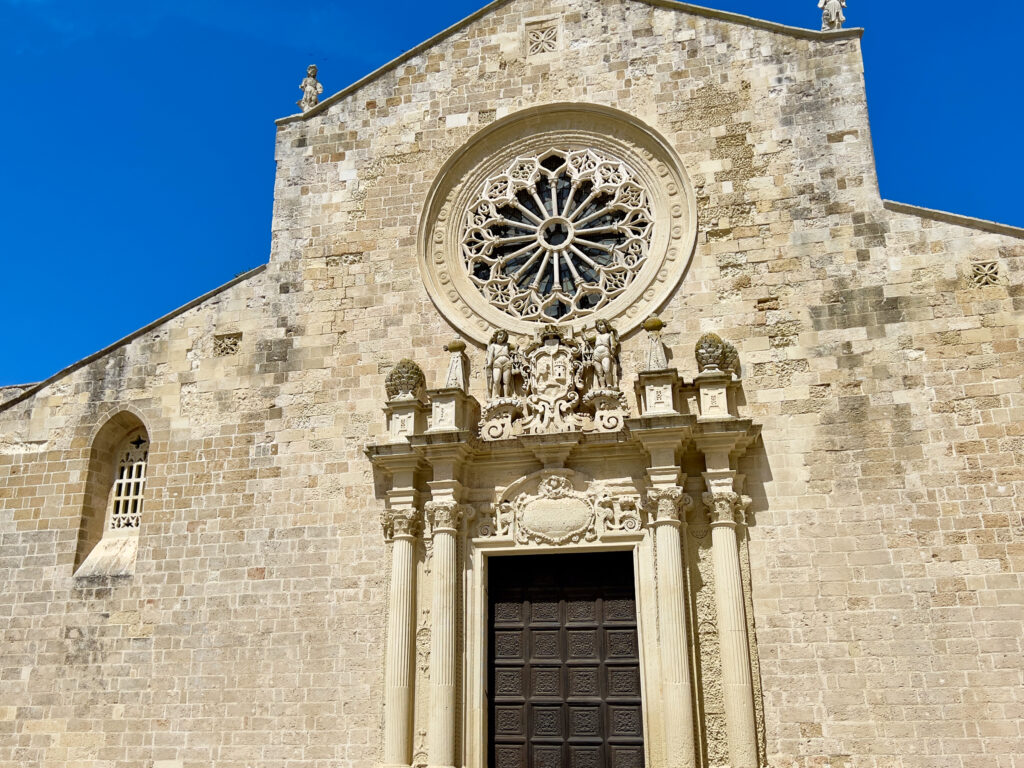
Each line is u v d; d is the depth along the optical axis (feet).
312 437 71.82
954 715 55.93
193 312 77.61
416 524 66.44
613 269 71.92
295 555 68.90
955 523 59.36
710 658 60.18
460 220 76.89
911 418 62.18
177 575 70.13
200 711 66.33
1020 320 62.13
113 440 77.25
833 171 69.10
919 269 65.16
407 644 63.26
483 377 71.00
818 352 65.21
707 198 71.05
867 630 58.65
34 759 67.41
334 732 64.03
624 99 75.41
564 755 61.72
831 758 56.85
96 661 69.10
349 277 76.02
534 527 65.41
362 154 79.56
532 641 64.85
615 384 67.51
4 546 73.72
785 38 73.36
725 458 62.59
